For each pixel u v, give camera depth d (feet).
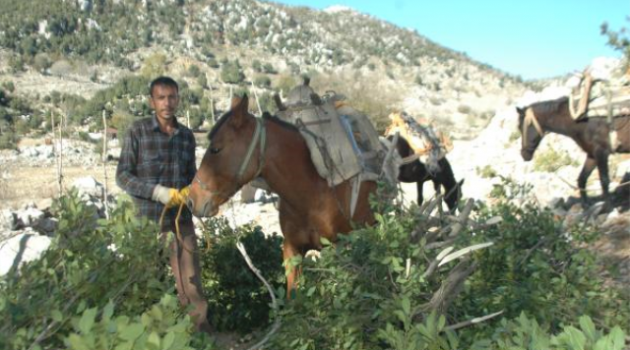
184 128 13.34
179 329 6.17
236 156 11.86
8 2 456.04
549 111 29.01
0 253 16.55
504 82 526.98
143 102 233.55
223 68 384.47
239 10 554.46
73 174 73.51
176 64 383.45
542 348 5.90
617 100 26.71
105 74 391.24
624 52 26.61
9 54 390.21
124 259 9.04
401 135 22.98
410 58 565.94
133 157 12.55
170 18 494.18
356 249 10.68
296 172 12.73
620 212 26.58
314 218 13.23
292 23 587.68
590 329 5.63
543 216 13.20
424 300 10.45
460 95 470.39
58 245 9.09
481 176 43.65
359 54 551.18
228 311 15.93
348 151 13.33
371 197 12.94
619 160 37.04
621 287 13.50
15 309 7.47
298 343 9.91
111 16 479.82
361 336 10.03
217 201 11.89
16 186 54.24
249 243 17.24
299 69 458.91
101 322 5.94
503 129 52.80
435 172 22.53
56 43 417.69
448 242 11.23
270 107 85.81
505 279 11.55
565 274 11.71
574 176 37.60
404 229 11.30
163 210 12.60
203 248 17.37
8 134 152.76
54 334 7.61
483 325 9.80
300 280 10.98
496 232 12.94
